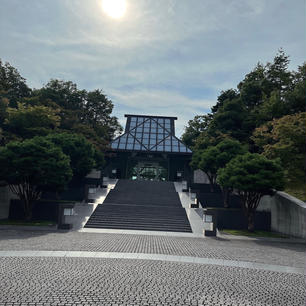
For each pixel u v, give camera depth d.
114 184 36.09
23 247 12.55
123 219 22.25
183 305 6.67
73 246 13.18
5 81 34.34
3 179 21.58
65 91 48.16
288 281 9.14
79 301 6.61
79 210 23.91
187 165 46.62
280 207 23.67
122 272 9.20
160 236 18.27
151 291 7.50
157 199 29.59
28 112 32.75
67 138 29.55
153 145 46.16
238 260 11.84
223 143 30.31
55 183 21.97
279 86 42.50
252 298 7.38
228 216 24.66
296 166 28.23
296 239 20.47
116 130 55.06
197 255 12.45
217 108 48.34
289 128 26.66
